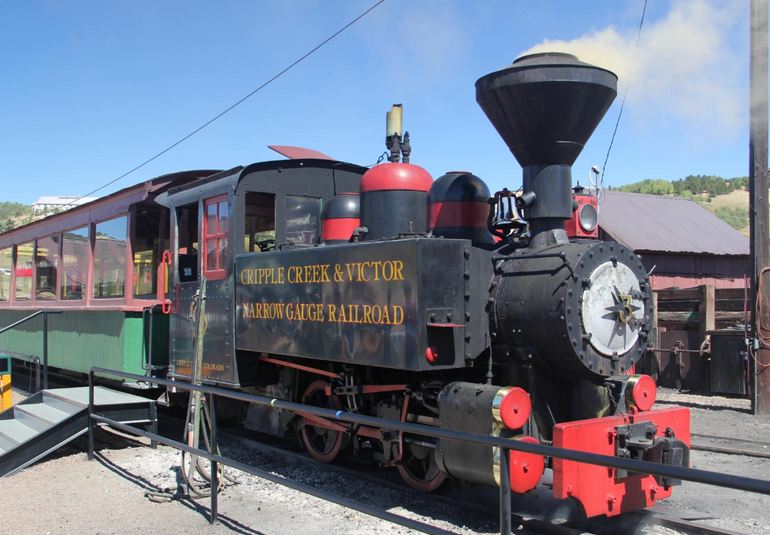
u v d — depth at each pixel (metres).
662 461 4.73
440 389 5.48
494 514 5.10
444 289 5.11
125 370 8.89
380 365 5.26
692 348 12.31
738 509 5.41
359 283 5.52
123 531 4.88
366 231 6.19
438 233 5.78
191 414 6.00
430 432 3.37
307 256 6.14
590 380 5.21
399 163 6.36
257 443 7.69
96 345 9.87
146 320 9.06
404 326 5.05
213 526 4.95
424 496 5.62
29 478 6.48
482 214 5.89
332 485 6.09
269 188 7.36
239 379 7.10
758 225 10.16
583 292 4.90
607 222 19.61
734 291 12.19
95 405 7.30
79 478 6.45
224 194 7.30
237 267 7.11
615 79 5.51
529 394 5.10
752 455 7.35
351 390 6.06
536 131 5.40
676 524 4.81
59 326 11.39
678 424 5.13
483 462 4.66
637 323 5.31
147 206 9.40
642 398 5.08
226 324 7.22
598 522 5.00
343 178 8.05
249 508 5.36
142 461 7.00
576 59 5.46
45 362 9.30
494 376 5.59
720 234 20.83
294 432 7.41
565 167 5.50
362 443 6.84
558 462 4.38
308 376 6.93
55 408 8.00
